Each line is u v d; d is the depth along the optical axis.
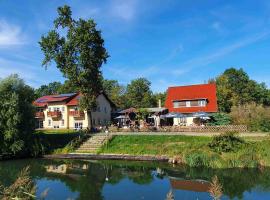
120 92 108.19
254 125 47.56
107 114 76.56
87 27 55.19
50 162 39.47
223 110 80.25
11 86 44.53
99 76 57.75
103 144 46.12
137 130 53.06
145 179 28.36
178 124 62.66
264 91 100.75
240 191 23.31
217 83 92.81
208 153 34.78
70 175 30.55
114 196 22.89
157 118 66.00
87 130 55.44
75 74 54.75
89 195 23.22
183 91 68.31
